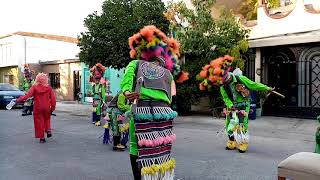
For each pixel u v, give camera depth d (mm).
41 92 9477
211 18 15258
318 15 14156
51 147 8766
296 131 11492
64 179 5895
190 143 9195
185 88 15078
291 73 15000
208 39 14852
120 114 8188
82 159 7379
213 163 6941
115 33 15562
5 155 7816
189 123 13516
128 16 15789
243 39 15109
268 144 9156
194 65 14852
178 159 7293
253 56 15633
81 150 8359
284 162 4160
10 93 21344
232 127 8109
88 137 10336
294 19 14859
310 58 14445
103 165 6836
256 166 6711
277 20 15383
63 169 6551
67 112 19000
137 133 4285
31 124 13438
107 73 22750
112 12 15984
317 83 14336
